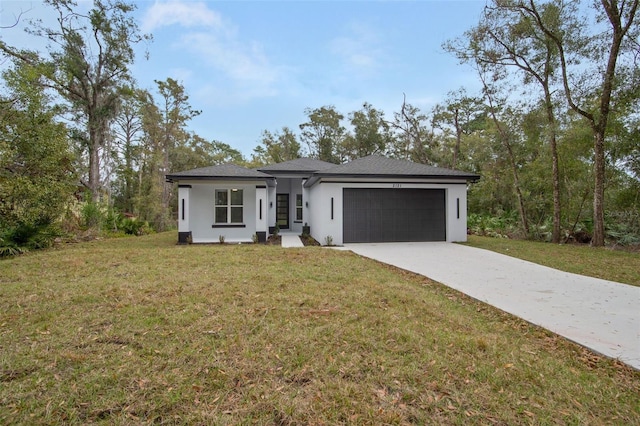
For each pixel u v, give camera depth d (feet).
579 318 14.85
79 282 18.69
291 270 22.41
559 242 45.65
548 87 44.39
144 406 7.88
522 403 8.34
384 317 13.83
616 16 36.47
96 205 51.42
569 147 45.47
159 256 27.48
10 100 36.35
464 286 20.31
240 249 32.42
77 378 9.00
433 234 42.24
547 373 9.91
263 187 42.70
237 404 8.02
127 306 14.66
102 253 28.91
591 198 47.75
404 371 9.61
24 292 16.72
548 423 7.62
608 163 43.32
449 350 11.05
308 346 11.02
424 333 12.39
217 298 15.85
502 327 13.88
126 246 37.22
